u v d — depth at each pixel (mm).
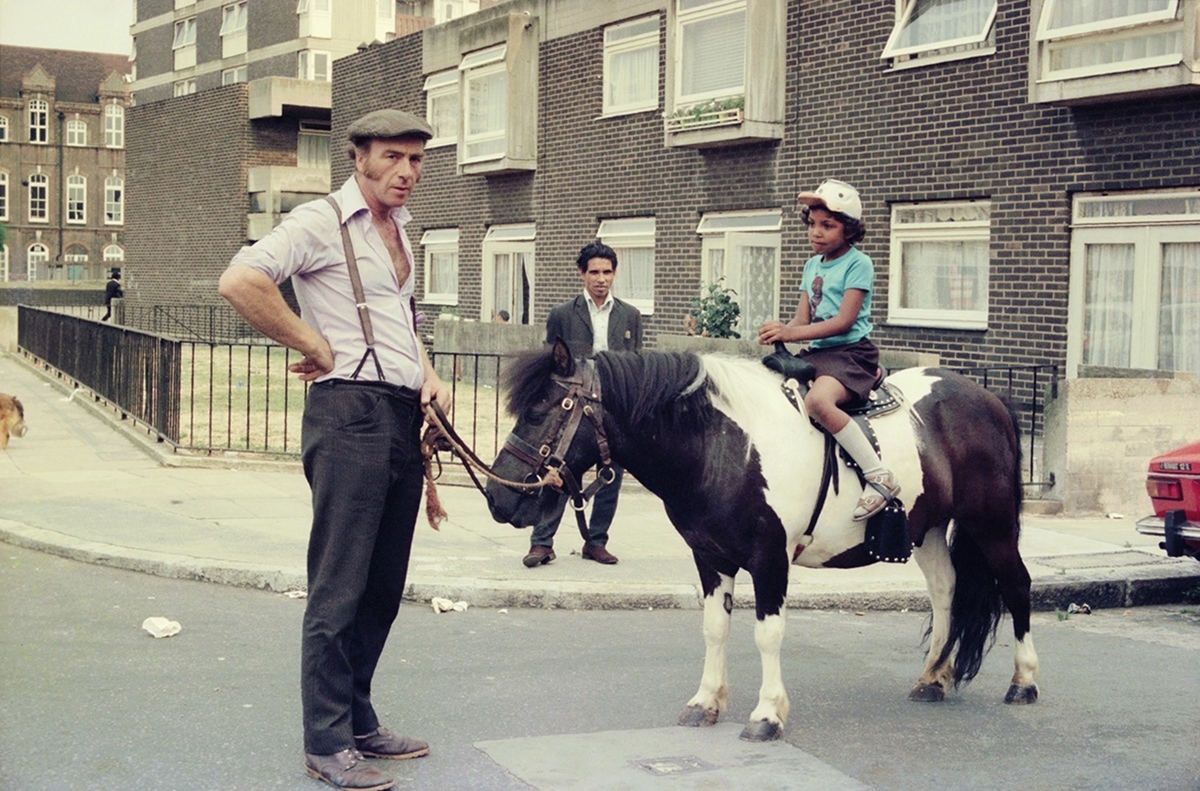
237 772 4777
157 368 13539
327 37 48188
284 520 9648
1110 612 8375
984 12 15234
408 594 7902
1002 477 6035
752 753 5152
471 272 25875
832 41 17234
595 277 8375
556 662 6598
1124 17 13094
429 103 27500
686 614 7836
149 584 8023
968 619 6105
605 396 5059
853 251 5664
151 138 41750
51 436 14430
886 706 5969
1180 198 13391
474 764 4957
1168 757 5246
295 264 4555
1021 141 14789
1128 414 11102
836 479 5422
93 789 4578
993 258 15188
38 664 6199
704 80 18984
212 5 53219
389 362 4719
